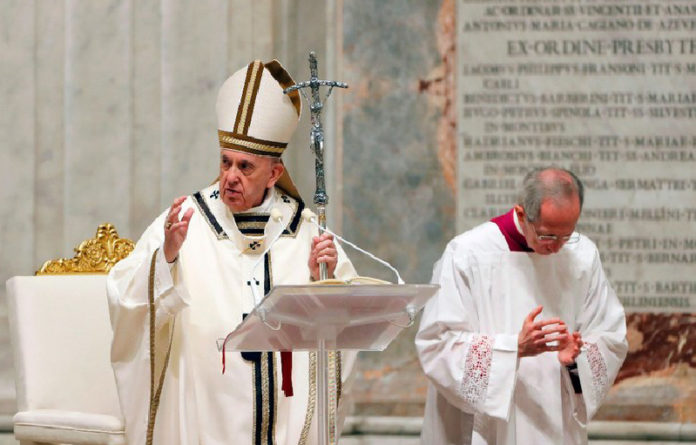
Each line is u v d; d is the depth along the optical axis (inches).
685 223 866.8
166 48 856.3
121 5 856.9
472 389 577.9
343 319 448.5
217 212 559.2
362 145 860.0
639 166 868.6
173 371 541.0
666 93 870.4
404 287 427.2
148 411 536.7
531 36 873.5
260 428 538.6
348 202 856.3
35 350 624.7
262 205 561.6
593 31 873.5
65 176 848.3
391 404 845.2
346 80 861.8
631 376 856.3
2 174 844.6
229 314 541.6
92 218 848.3
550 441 589.0
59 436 591.2
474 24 872.9
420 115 866.1
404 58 867.4
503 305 602.2
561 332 562.3
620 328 608.4
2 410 823.7
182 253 551.2
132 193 851.4
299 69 868.6
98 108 853.8
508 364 573.6
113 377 619.5
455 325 593.3
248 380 539.2
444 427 621.6
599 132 870.4
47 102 853.8
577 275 606.9
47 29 856.3
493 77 870.4
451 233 863.1
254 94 538.6
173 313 526.6
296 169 858.1
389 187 860.6
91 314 627.5
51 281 633.6
